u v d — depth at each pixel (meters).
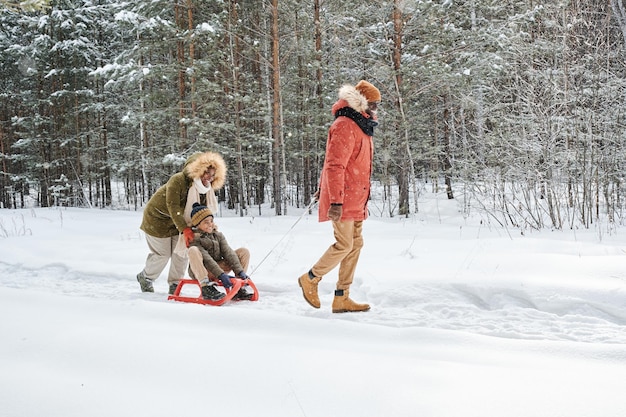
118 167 22.47
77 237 9.43
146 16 16.70
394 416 1.89
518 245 6.44
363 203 4.02
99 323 3.29
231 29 16.67
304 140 19.28
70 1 21.55
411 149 16.20
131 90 20.22
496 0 15.55
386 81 14.99
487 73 13.26
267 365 2.45
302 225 10.32
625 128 10.80
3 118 26.77
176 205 4.82
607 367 2.46
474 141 12.30
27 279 6.16
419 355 2.66
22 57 22.25
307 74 18.61
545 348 2.75
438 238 7.98
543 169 9.62
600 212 11.01
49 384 2.21
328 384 2.21
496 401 2.01
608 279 4.49
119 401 2.04
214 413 1.93
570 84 10.42
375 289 4.73
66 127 22.75
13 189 26.77
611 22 12.36
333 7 15.96
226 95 16.59
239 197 19.03
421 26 14.30
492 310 4.24
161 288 5.49
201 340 2.88
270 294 4.96
